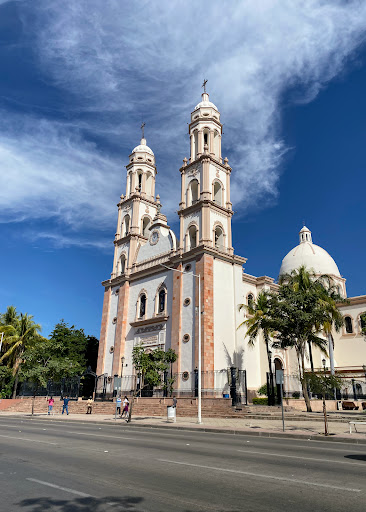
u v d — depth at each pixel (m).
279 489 7.78
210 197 41.69
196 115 47.12
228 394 33.59
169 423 24.45
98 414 35.97
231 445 14.27
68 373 42.34
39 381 41.25
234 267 40.56
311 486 8.02
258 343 44.22
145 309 44.09
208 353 35.03
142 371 31.47
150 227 48.50
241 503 6.84
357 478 8.73
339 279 58.78
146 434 18.44
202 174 42.50
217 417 28.55
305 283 33.47
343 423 22.86
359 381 40.50
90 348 56.78
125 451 12.48
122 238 51.84
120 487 7.84
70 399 43.47
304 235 64.25
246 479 8.59
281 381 19.75
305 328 31.55
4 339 50.31
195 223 41.19
